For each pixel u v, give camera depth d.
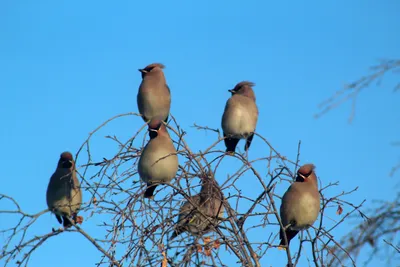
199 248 9.52
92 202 10.32
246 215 10.63
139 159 12.73
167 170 12.55
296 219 13.26
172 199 10.26
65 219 13.09
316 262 10.66
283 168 11.53
